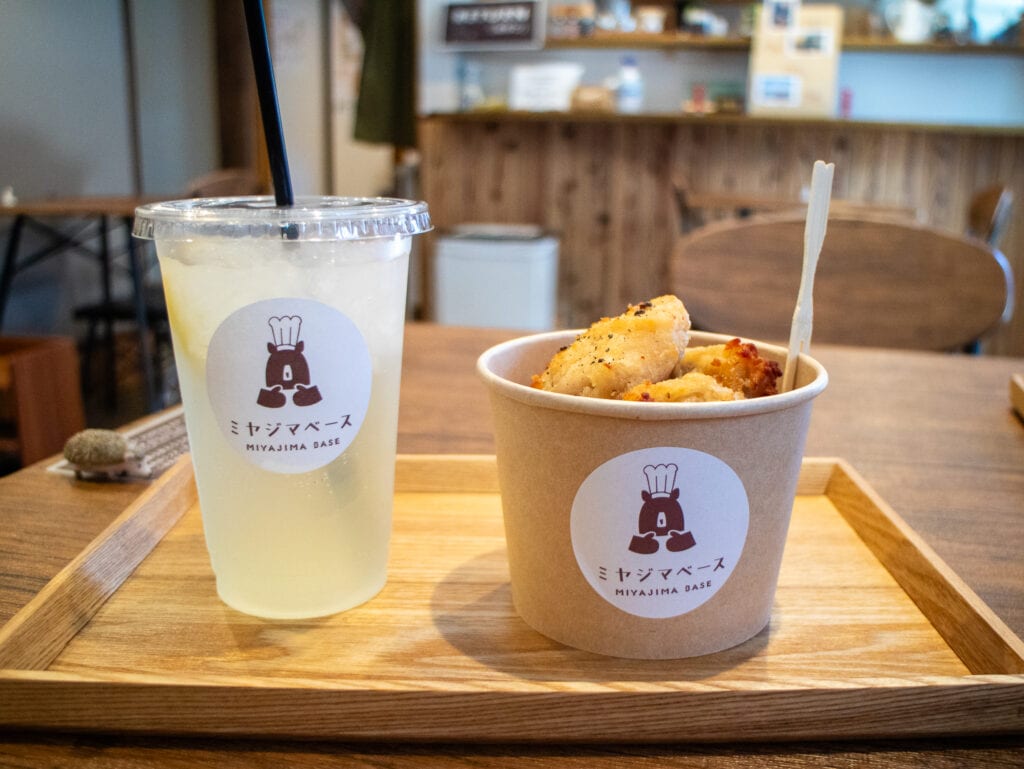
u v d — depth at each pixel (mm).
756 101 1923
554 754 210
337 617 266
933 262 732
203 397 246
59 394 1125
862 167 1948
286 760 207
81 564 262
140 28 2088
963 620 247
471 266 1857
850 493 342
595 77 2135
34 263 1718
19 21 1740
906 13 1944
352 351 249
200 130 2352
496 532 330
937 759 209
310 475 251
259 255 232
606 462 224
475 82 2172
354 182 2518
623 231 2076
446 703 210
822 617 268
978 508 348
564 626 248
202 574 294
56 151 1865
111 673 217
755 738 213
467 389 504
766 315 749
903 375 556
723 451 224
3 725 214
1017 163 1885
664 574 233
